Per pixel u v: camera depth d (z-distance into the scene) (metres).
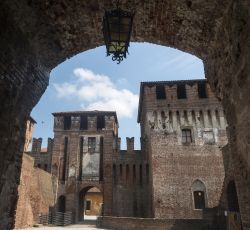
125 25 6.22
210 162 32.34
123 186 36.66
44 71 8.02
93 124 39.84
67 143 39.25
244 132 5.87
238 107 6.14
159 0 7.27
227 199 22.09
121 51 6.20
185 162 32.44
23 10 6.30
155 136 33.62
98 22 7.86
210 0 6.50
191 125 34.00
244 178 6.10
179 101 35.03
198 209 30.41
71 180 37.31
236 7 5.75
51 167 37.78
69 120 41.50
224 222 21.08
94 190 58.97
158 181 31.72
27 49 6.82
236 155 6.48
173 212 30.38
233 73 6.29
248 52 5.34
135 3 7.44
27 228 26.67
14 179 6.83
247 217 6.08
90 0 7.11
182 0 6.97
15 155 6.85
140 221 24.56
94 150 38.78
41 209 30.97
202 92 36.44
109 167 37.09
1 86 5.88
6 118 6.23
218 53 7.23
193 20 7.44
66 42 8.12
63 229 26.81
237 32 5.83
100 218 30.62
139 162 37.50
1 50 5.78
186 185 31.47
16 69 6.42
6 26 5.89
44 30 7.20
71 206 36.09
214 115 34.22
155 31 8.53
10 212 6.63
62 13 7.15
